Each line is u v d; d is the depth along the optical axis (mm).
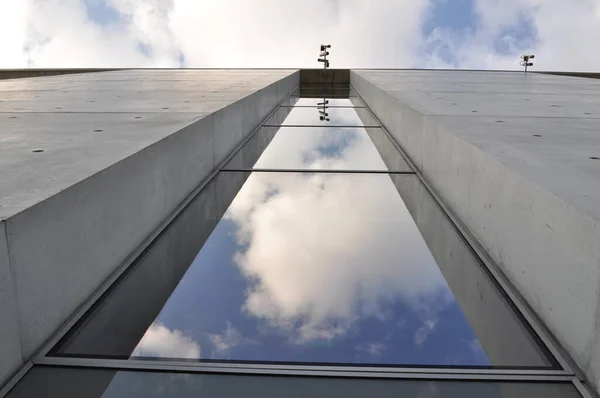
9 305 2133
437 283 3045
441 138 4828
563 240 2436
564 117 5664
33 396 2098
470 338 2535
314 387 2191
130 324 2584
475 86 10992
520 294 2943
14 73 21891
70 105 6633
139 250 3443
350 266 3215
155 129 4504
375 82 12016
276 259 3314
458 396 2154
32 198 2404
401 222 4008
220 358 2357
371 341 2482
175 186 4289
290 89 15516
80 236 2709
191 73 17109
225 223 3943
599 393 2127
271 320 2648
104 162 3180
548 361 2395
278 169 5547
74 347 2408
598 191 2602
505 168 3189
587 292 2221
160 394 2141
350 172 5473
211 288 2967
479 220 3678
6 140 4047
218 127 5762
